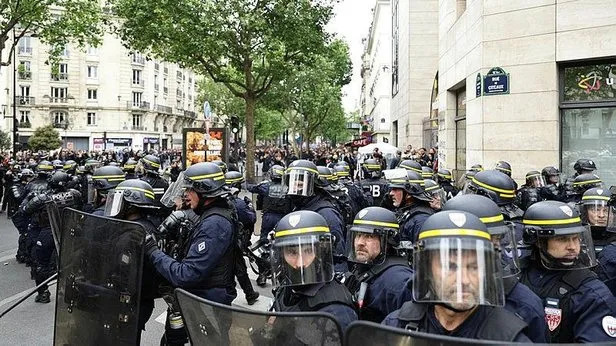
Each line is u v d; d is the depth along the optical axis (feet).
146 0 56.49
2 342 18.19
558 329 9.50
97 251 11.64
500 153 37.32
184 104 246.68
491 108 37.78
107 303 11.23
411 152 65.41
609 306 9.10
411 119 108.37
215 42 55.36
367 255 10.57
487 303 6.72
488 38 37.91
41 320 20.54
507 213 14.34
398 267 10.38
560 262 9.78
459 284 6.73
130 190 13.47
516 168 36.58
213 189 12.55
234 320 7.61
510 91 36.83
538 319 8.37
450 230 6.98
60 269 12.45
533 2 35.76
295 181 17.57
